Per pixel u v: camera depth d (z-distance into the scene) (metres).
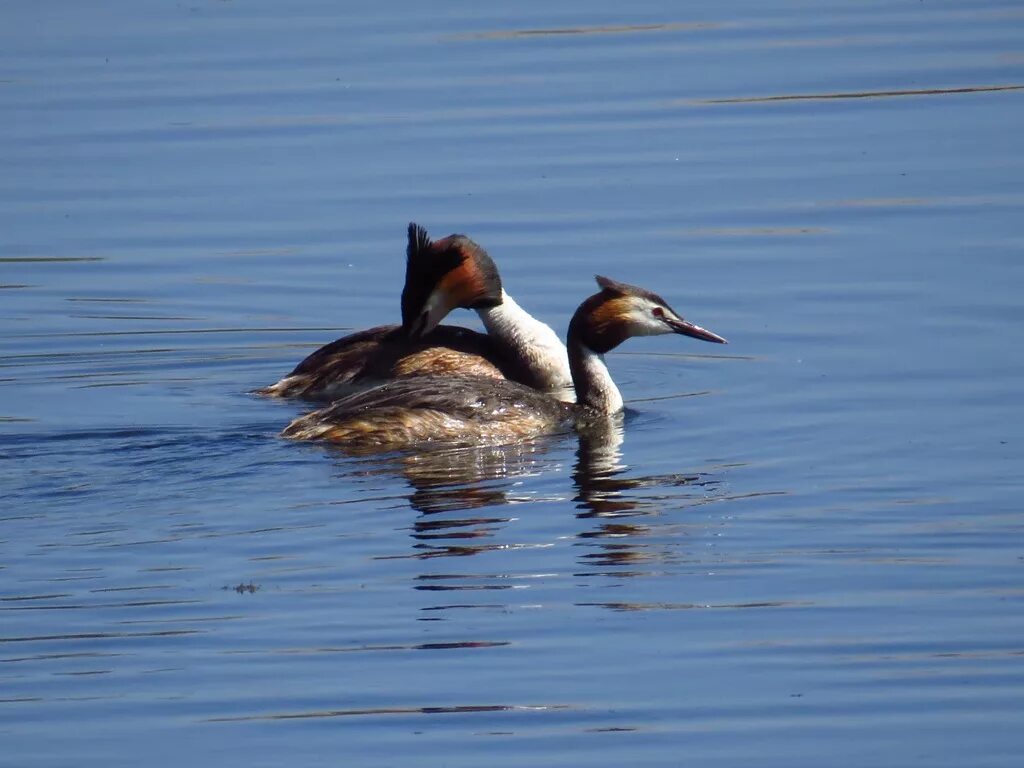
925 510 12.62
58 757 9.36
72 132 23.39
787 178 21.33
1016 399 15.02
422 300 16.77
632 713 9.77
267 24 27.80
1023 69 24.72
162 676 10.24
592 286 18.69
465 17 27.88
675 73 25.06
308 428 14.52
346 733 9.60
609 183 21.41
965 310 17.31
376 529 12.36
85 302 18.70
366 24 27.67
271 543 12.12
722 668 10.28
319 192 21.39
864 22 27.31
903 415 14.79
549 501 12.98
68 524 12.49
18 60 26.23
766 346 16.92
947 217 19.92
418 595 11.28
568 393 16.84
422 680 10.17
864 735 9.49
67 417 15.31
